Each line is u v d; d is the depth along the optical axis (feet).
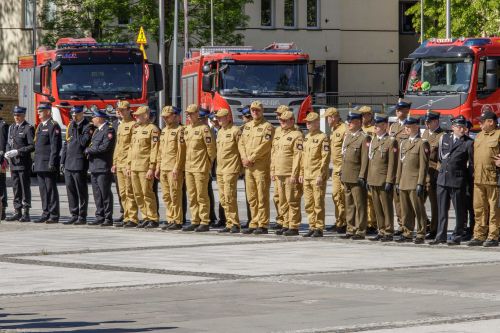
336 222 97.86
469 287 64.08
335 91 322.34
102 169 104.42
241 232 97.66
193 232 98.27
